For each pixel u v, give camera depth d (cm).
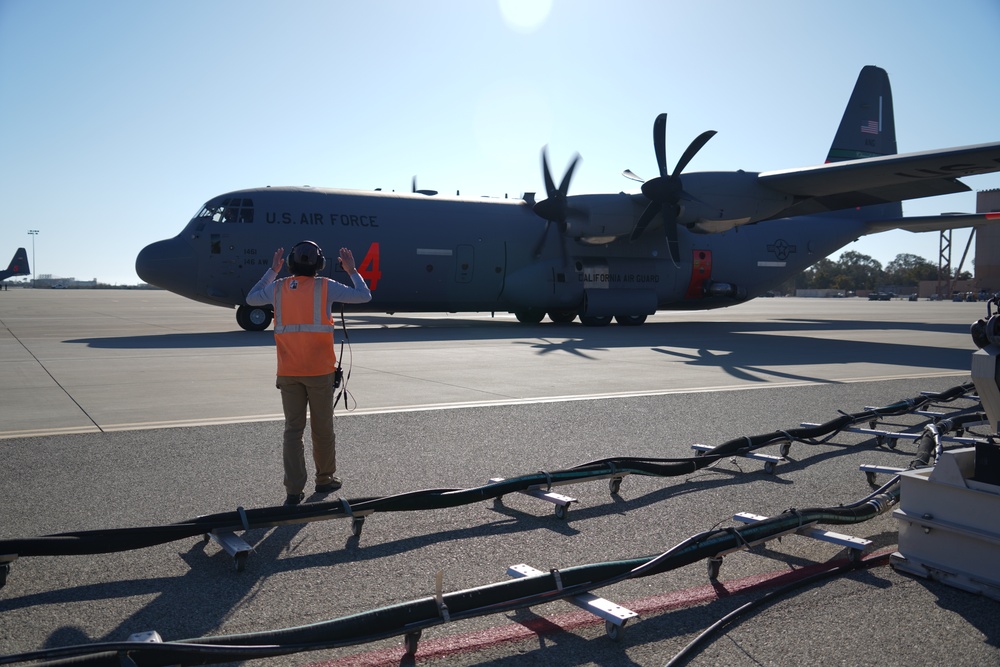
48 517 464
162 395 939
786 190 2008
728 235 2575
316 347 500
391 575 388
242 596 359
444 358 1404
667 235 1992
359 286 527
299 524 467
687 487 566
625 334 2077
